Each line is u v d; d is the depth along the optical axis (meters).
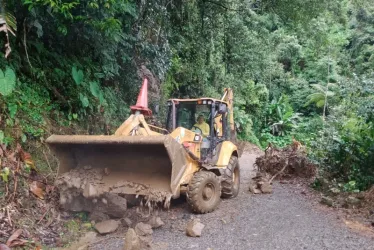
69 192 5.14
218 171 6.55
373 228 5.28
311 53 29.38
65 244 4.48
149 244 4.43
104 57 7.79
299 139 22.62
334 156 8.45
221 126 7.24
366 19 29.41
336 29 29.20
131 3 7.81
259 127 25.28
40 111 6.27
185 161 5.32
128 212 5.51
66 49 7.22
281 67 27.81
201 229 4.91
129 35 8.12
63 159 5.44
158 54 9.84
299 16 13.59
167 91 12.91
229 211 6.02
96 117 7.56
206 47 13.97
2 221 4.41
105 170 5.37
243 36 14.58
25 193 4.98
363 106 7.98
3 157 5.10
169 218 5.59
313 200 6.96
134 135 5.18
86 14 6.05
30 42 6.41
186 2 11.91
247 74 16.70
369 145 7.80
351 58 29.61
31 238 4.37
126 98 9.09
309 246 4.52
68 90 7.11
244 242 4.65
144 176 5.26
